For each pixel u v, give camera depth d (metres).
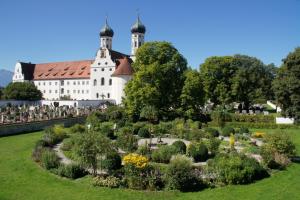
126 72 119.50
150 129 54.78
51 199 26.38
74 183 29.73
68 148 42.25
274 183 30.83
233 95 96.81
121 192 27.84
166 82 75.56
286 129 68.25
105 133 49.97
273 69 120.12
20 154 40.19
